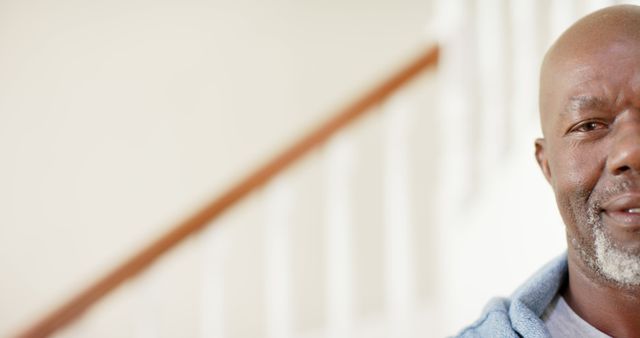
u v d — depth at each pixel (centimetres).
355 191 246
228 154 271
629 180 68
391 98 176
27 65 287
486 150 152
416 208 239
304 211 252
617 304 73
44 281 277
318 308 247
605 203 69
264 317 250
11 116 285
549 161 77
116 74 285
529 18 142
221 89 276
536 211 136
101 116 283
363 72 262
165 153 277
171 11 287
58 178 282
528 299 78
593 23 75
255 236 254
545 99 77
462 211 155
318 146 173
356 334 212
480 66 156
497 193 146
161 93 281
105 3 288
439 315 195
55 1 288
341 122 172
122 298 260
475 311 149
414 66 171
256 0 279
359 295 242
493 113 150
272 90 271
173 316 257
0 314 276
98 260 275
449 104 160
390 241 175
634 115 70
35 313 274
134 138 280
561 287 81
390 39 261
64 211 280
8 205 282
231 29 280
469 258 152
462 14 159
